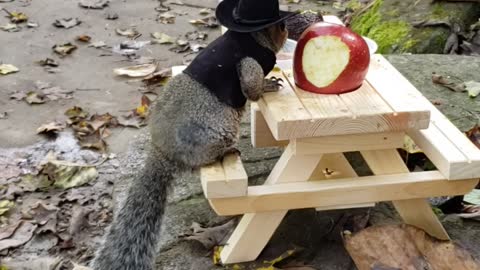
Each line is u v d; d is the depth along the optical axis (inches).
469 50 71.1
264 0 43.3
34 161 59.9
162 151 44.7
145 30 83.6
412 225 45.9
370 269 43.5
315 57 44.2
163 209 45.1
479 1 74.7
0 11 87.7
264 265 45.9
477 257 45.8
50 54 76.3
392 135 44.1
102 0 92.7
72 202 55.8
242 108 45.1
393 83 45.6
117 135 63.1
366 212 49.2
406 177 44.9
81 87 69.9
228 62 44.2
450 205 50.9
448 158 44.0
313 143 43.6
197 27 84.8
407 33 71.2
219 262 46.3
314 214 49.2
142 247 44.0
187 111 44.1
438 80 61.3
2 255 51.1
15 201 55.8
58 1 92.1
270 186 44.4
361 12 80.6
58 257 50.7
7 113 65.6
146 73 71.6
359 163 53.3
